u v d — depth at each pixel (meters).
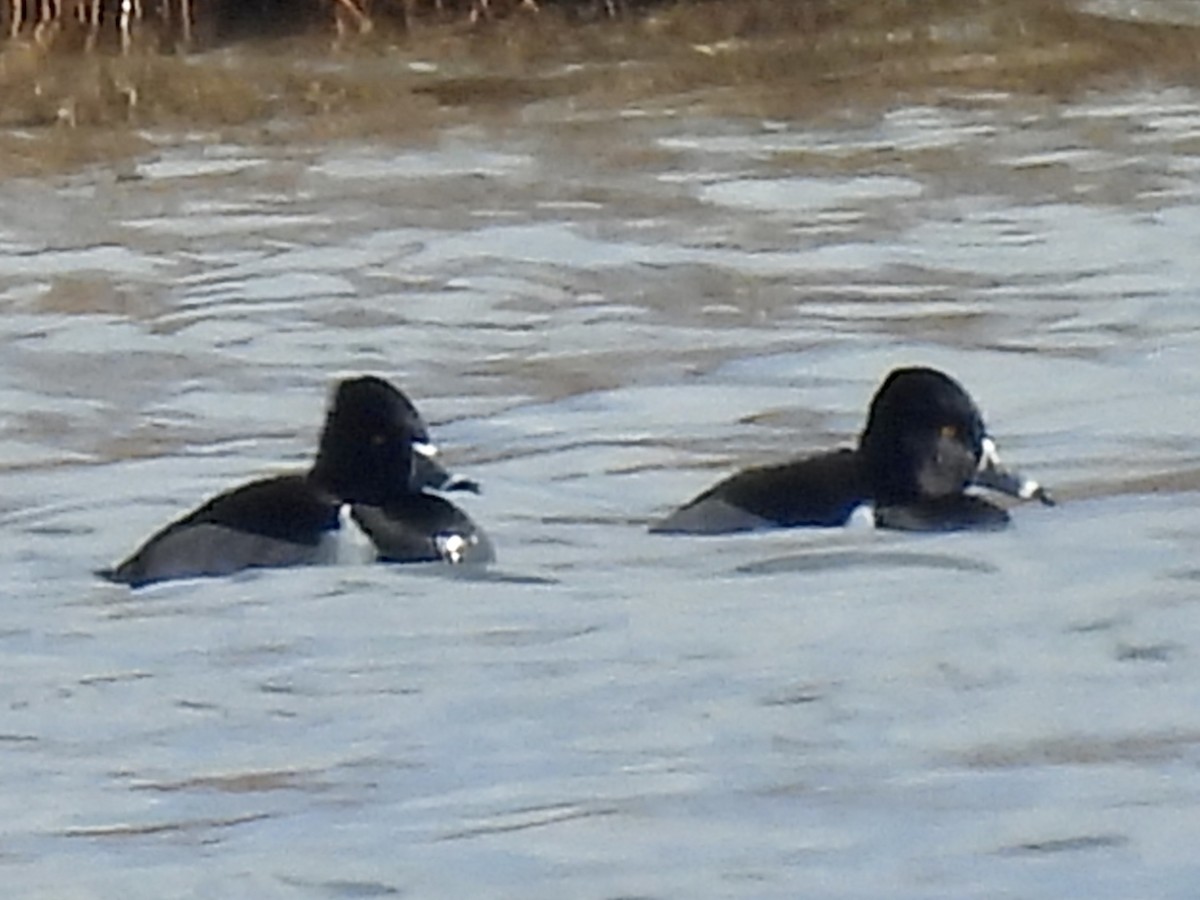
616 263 22.11
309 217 24.42
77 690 12.02
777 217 23.81
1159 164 25.59
